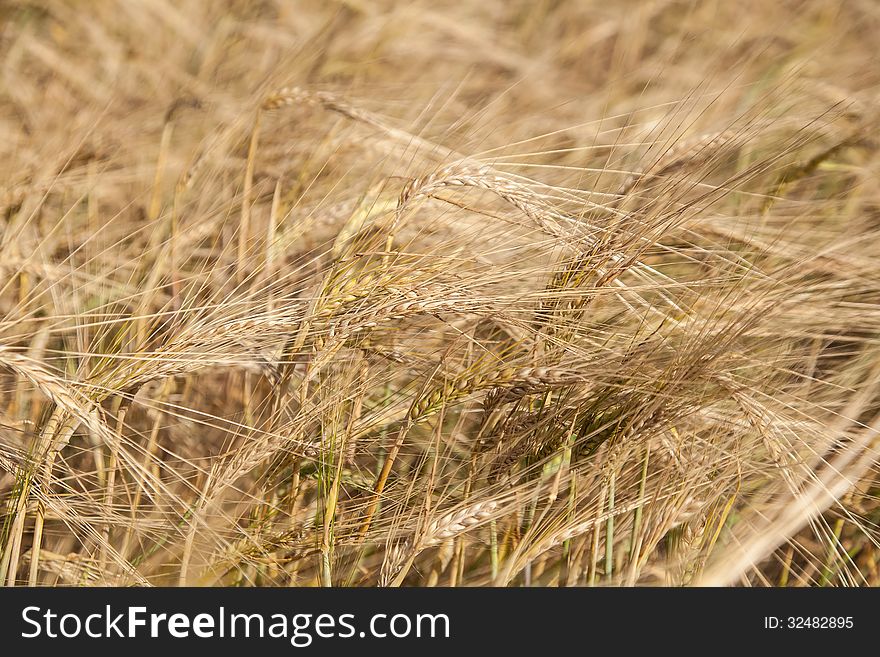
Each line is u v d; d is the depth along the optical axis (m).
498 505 2.21
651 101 4.01
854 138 3.04
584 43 5.34
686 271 2.92
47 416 2.40
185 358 2.31
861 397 2.55
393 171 2.80
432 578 2.41
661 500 2.28
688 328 2.35
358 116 3.04
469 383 2.26
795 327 2.61
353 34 4.80
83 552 2.45
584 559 2.36
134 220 3.37
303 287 2.60
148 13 5.06
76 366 2.69
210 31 4.90
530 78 4.71
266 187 3.25
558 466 2.33
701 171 2.53
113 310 2.82
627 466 2.38
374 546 2.54
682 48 4.85
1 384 2.58
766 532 2.29
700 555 2.33
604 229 2.35
